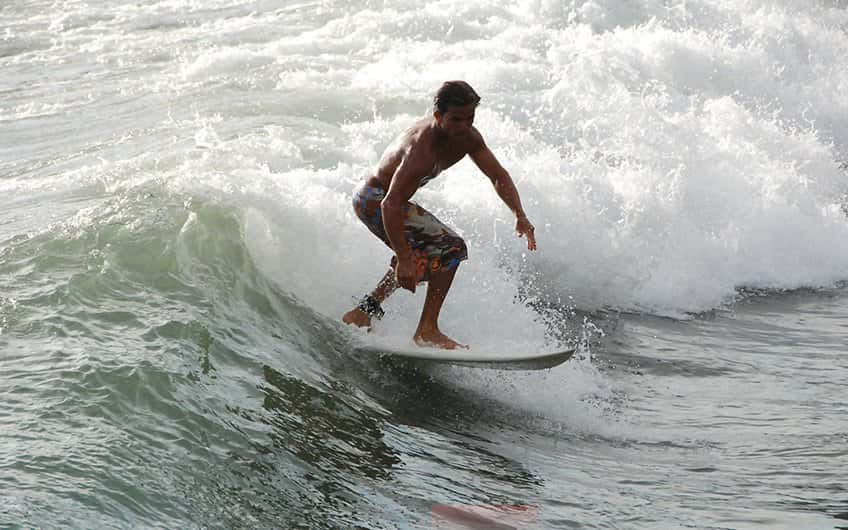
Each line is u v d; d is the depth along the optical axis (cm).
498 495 1653
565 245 2962
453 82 1927
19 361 1606
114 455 1405
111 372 1600
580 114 3759
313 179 2520
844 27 5916
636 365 2467
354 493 1556
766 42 5331
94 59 4528
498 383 2178
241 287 2083
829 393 2317
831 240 3422
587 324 2738
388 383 2059
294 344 2025
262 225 2256
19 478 1288
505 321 2453
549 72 4191
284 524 1408
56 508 1248
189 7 5619
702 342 2678
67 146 3189
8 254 2000
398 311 2272
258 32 5044
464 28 4966
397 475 1667
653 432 2052
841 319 2934
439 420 1977
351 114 3606
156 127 3362
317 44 4634
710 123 4034
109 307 1855
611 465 1862
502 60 4394
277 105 3641
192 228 2148
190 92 3875
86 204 2450
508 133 3419
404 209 2033
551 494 1684
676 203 3278
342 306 2228
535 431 2011
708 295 3055
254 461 1552
